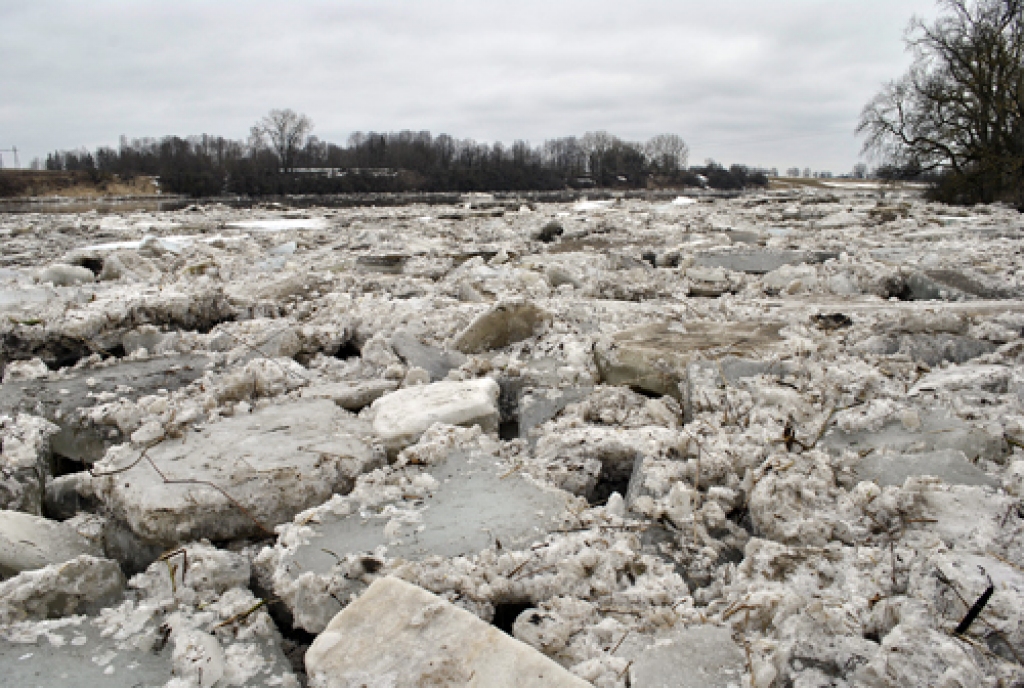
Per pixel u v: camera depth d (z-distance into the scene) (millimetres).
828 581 2980
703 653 2555
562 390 5215
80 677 2533
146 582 3160
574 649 2623
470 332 6359
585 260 11844
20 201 51969
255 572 3215
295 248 15680
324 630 2648
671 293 9406
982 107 29406
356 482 3785
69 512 4156
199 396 5098
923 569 2779
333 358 6477
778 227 17875
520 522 3367
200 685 2482
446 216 25047
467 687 2348
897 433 4047
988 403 4363
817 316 7023
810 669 2385
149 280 10289
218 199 54875
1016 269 9297
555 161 99938
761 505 3381
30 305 7523
